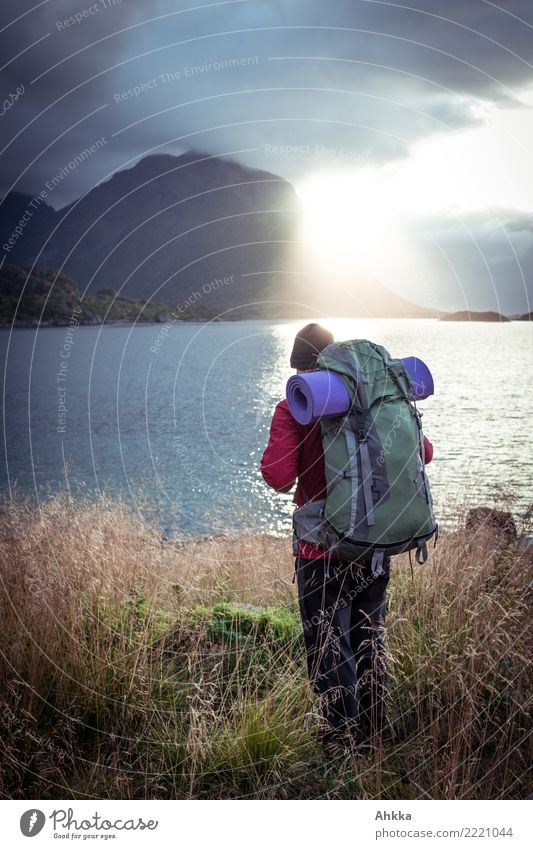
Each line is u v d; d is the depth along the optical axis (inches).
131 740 85.0
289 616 125.2
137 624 102.7
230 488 533.6
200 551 173.5
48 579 101.9
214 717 86.6
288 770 81.4
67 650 93.1
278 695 89.6
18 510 140.9
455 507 160.4
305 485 87.1
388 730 89.4
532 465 474.3
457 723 83.0
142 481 565.6
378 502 79.0
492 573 107.8
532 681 86.1
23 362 2325.3
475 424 839.1
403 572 123.3
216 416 1138.0
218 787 80.8
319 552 84.7
